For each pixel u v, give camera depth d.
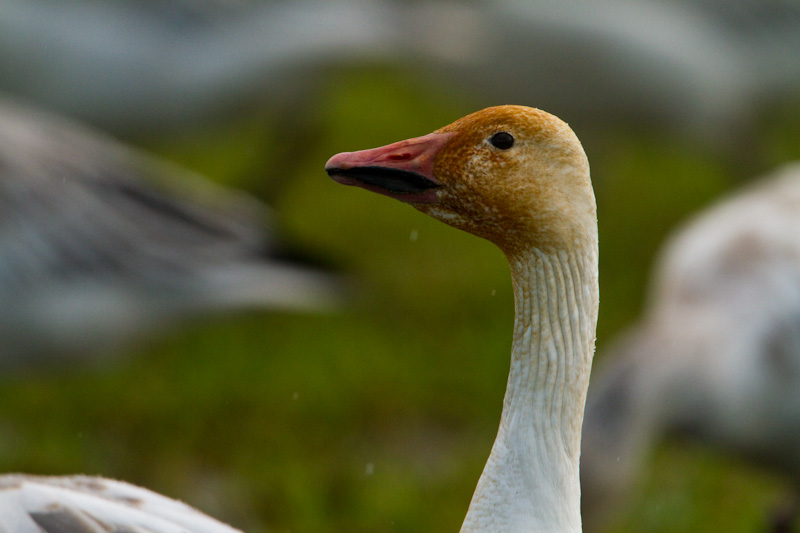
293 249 10.15
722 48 12.41
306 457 10.07
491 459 4.19
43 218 9.38
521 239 4.09
